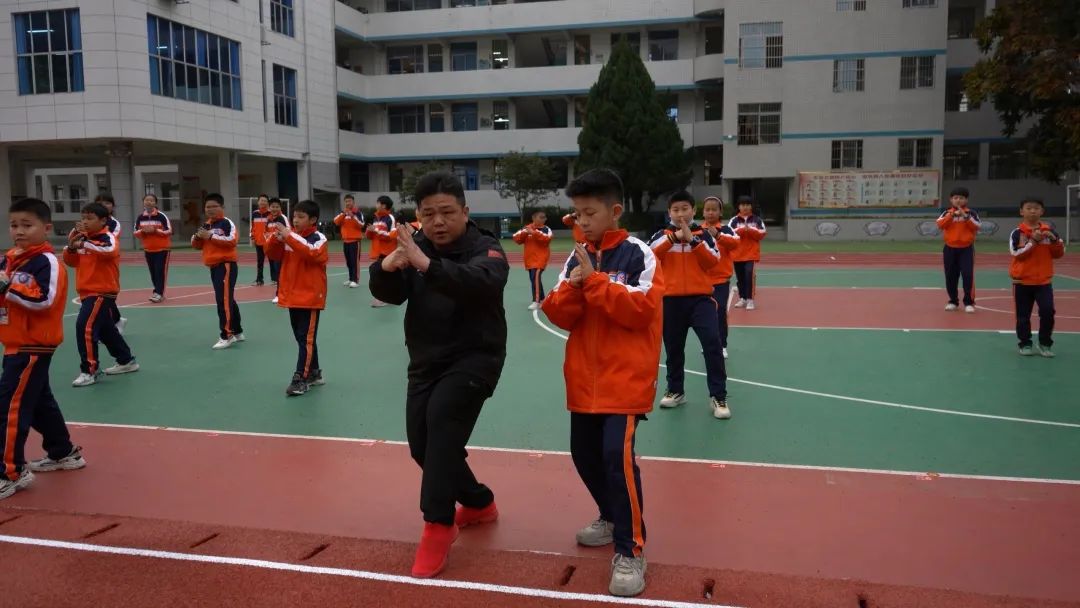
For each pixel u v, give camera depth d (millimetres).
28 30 26453
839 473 4914
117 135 26281
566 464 5156
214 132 29844
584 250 3484
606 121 32844
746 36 32438
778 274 18875
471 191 40312
